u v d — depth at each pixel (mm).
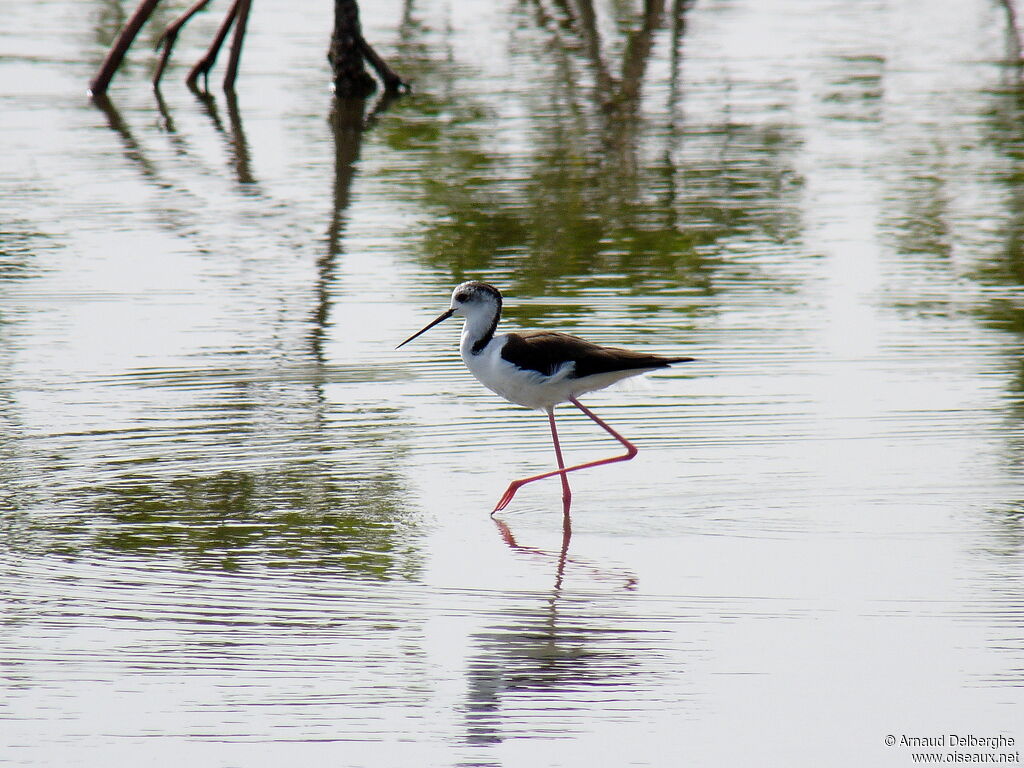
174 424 12625
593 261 17750
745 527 10508
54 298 16141
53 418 12711
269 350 14664
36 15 37812
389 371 14188
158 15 37562
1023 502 10883
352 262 17656
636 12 38500
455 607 9078
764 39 35031
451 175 22234
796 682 8078
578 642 8578
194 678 8070
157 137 24719
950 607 9031
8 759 7223
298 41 34781
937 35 35844
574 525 10586
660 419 12945
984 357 14414
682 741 7426
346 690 7969
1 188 20984
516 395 11117
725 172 22594
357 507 10906
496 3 39094
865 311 15852
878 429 12547
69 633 8633
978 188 21531
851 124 26250
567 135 25188
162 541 10141
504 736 7492
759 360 14352
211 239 18547
